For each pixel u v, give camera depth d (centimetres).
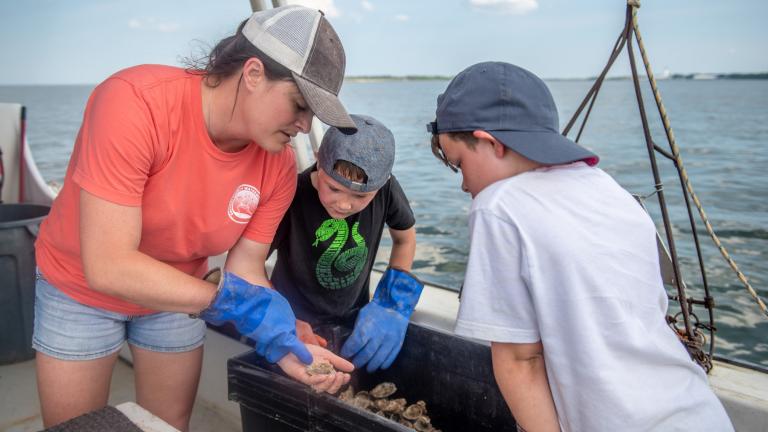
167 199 123
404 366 166
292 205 167
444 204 908
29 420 214
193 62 123
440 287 203
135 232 113
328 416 123
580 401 94
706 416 100
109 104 109
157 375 156
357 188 143
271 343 128
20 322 249
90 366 142
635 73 137
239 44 112
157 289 112
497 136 102
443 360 156
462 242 694
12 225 237
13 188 342
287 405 130
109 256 109
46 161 1472
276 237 171
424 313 183
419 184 1064
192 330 156
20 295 246
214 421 215
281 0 183
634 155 1450
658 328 100
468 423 154
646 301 98
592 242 94
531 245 93
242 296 121
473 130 104
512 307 96
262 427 139
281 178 141
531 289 93
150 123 112
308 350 137
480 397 151
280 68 107
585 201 98
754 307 503
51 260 136
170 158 118
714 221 799
